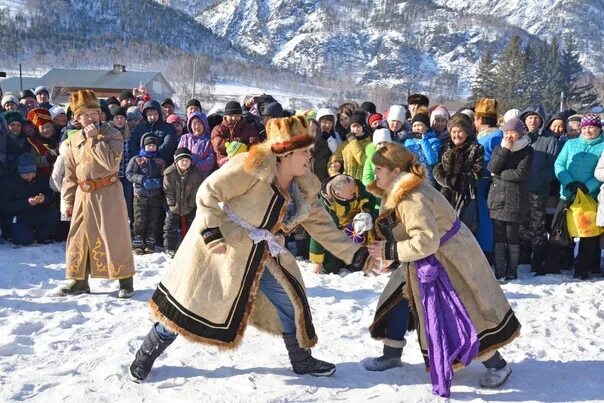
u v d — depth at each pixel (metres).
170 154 8.73
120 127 8.99
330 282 7.12
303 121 4.03
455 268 4.19
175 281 4.11
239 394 4.08
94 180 6.08
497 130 7.61
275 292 4.20
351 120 8.24
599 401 4.13
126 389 4.12
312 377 4.35
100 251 6.15
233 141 8.17
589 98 62.31
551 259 7.67
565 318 5.93
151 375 4.33
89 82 43.81
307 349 4.36
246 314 4.04
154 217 8.45
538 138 7.82
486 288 4.20
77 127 8.70
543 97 60.28
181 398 4.02
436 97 141.00
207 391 4.11
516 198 7.11
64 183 6.23
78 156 6.09
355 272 7.52
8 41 149.88
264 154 3.98
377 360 4.57
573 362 4.78
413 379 4.39
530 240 7.74
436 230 4.03
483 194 7.29
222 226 4.01
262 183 4.00
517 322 4.30
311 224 4.30
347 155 8.20
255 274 4.04
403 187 4.07
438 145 7.62
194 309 4.04
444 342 4.11
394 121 8.24
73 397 3.98
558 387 4.33
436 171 7.11
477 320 4.18
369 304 6.33
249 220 4.02
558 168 7.50
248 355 4.68
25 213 8.68
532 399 4.15
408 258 4.07
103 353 4.68
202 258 4.06
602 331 5.67
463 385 4.34
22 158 8.61
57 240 8.98
